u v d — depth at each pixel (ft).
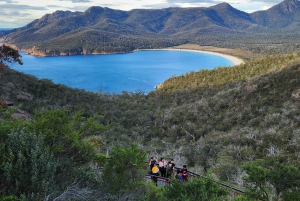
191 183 22.79
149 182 30.09
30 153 18.29
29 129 21.75
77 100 151.64
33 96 128.67
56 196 17.61
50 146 21.77
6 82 123.44
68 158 22.27
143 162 24.48
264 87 145.69
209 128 122.01
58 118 22.49
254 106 131.85
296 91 129.80
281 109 117.19
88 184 20.89
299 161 53.16
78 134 23.17
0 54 108.17
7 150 18.47
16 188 16.48
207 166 57.98
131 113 151.64
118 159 23.22
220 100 151.53
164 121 140.15
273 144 77.61
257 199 25.90
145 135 122.31
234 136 91.09
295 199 23.88
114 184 22.56
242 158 66.90
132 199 22.47
